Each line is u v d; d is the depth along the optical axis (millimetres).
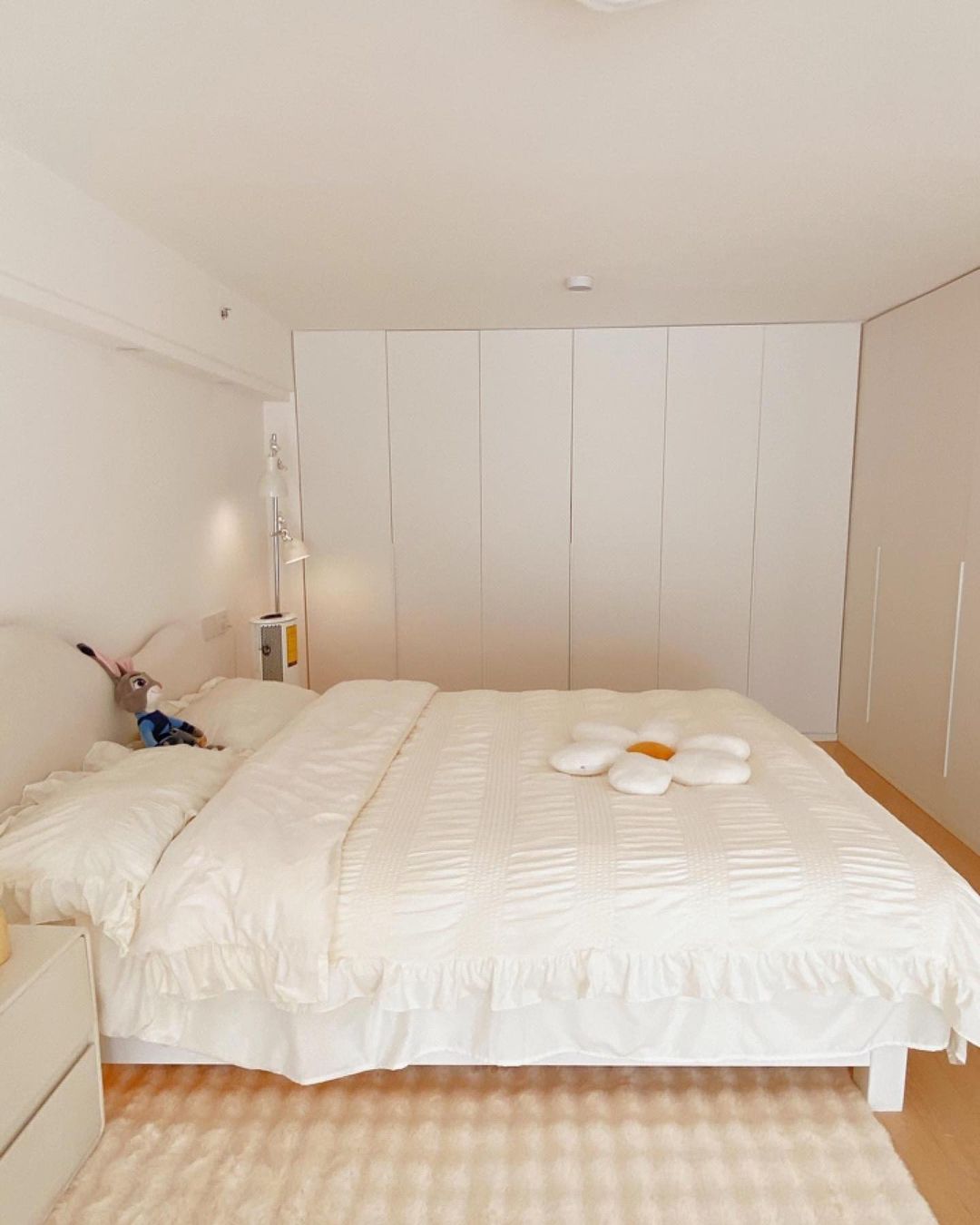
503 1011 1789
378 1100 1898
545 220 2545
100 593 2643
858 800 2180
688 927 1747
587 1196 1634
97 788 2010
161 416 3068
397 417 4344
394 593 4488
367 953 1743
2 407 2145
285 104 1765
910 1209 1610
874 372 4070
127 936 1727
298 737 2463
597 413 4309
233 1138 1794
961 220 2576
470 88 1703
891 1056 1850
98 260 2334
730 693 3191
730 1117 1841
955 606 3330
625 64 1612
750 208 2447
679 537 4402
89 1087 1728
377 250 2844
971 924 1759
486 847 1886
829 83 1693
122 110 1781
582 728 2568
